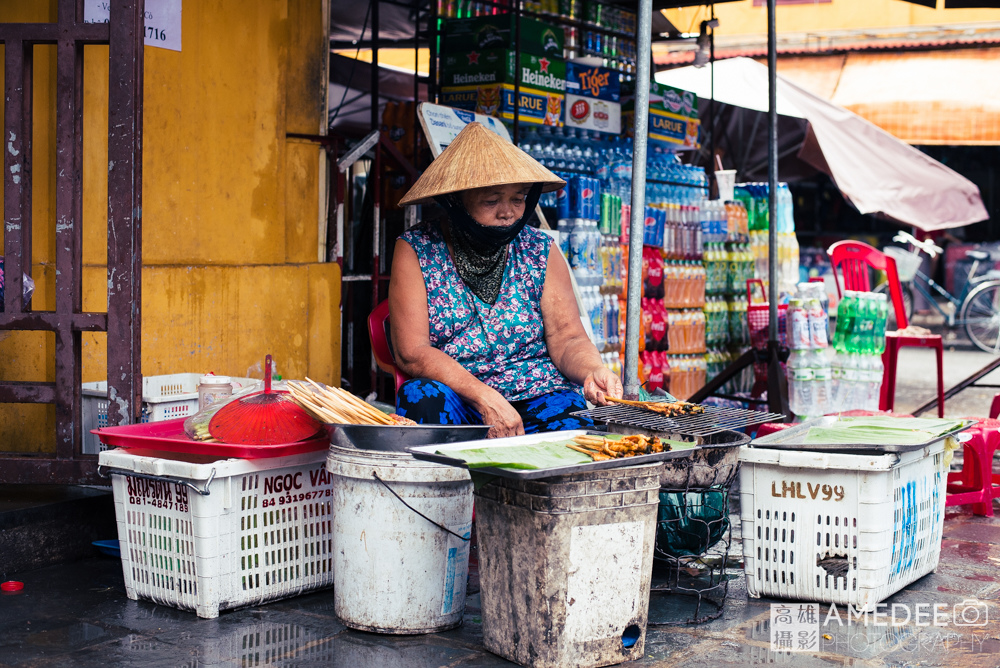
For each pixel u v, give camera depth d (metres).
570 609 2.48
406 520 2.75
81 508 3.58
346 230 7.10
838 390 5.46
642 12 3.57
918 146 15.98
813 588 3.09
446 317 3.46
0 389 3.47
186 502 2.92
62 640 2.73
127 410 3.42
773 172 5.50
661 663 2.61
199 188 4.75
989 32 13.15
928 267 15.41
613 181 6.36
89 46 4.21
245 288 4.93
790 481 3.10
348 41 8.61
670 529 3.31
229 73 4.85
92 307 4.23
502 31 5.76
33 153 3.97
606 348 6.00
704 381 7.12
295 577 3.12
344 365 6.68
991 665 2.61
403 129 6.23
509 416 3.15
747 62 10.63
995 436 4.48
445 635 2.82
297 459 3.06
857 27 14.35
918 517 3.30
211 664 2.57
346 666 2.56
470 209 3.43
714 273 7.41
